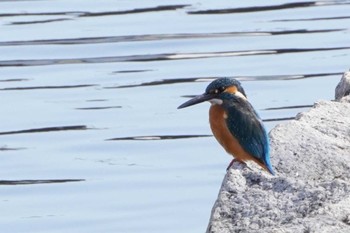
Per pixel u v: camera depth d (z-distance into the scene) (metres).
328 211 7.29
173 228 12.54
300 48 20.14
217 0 23.88
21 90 18.33
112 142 15.85
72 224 12.95
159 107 17.27
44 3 23.58
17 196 14.03
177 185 14.04
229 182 7.99
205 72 18.97
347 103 10.00
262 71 18.92
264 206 7.52
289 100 17.38
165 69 19.23
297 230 6.98
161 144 15.70
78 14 22.70
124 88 18.23
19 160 15.26
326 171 8.37
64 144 15.84
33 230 12.80
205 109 17.22
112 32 21.28
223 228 7.23
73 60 19.86
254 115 9.19
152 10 23.00
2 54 20.23
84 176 14.60
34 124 16.70
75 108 17.36
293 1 23.58
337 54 19.67
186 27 21.61
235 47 20.41
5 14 22.70
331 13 22.48
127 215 13.09
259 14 22.50
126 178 14.42
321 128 9.18
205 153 15.25
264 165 8.57
